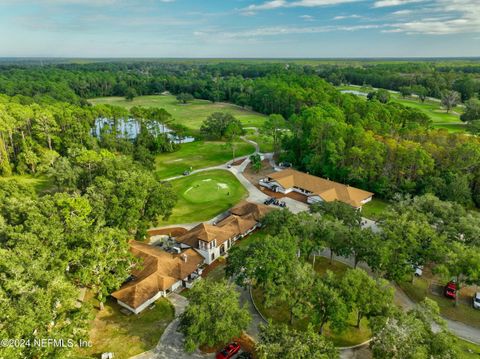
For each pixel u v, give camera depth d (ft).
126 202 200.34
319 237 169.78
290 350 104.17
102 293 154.40
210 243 193.88
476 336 143.43
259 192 303.68
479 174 264.31
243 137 499.92
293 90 563.07
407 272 159.43
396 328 112.16
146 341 139.64
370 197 282.97
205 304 126.62
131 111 451.53
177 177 346.33
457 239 176.35
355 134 305.12
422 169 269.64
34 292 116.26
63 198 180.86
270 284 135.85
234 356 131.23
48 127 349.00
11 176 323.98
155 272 171.53
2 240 154.71
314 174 340.80
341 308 124.98
